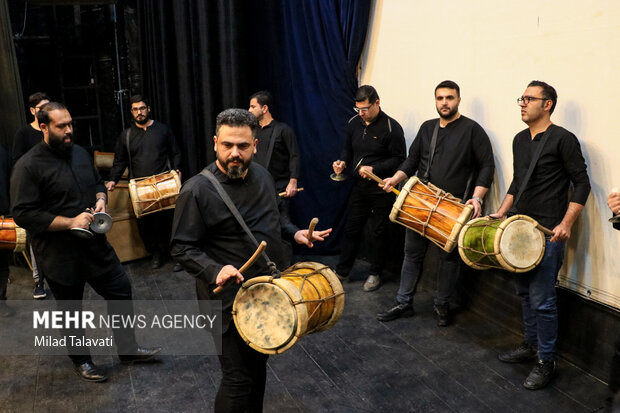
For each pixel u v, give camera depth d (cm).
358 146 417
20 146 412
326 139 478
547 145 288
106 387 308
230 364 221
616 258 288
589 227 299
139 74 561
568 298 316
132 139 469
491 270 369
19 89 474
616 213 226
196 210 215
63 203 292
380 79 450
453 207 316
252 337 209
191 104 505
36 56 555
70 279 297
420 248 372
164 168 477
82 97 579
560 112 306
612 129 280
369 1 441
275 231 228
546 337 298
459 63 367
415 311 394
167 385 308
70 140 288
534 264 282
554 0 301
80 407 290
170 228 494
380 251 423
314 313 212
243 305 211
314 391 301
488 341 349
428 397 293
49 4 495
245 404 225
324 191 489
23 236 355
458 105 350
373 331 366
